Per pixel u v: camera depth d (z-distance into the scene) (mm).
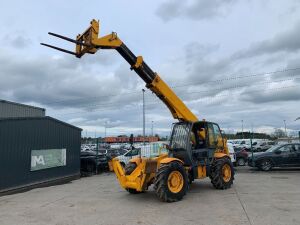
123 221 7738
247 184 13219
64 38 9914
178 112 12180
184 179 10266
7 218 8453
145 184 10570
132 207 9344
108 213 8656
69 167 18578
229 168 12414
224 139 13406
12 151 14141
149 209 8977
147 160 10617
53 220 8070
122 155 21312
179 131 11906
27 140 15156
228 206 8969
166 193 9758
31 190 14039
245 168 20844
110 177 18422
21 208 9742
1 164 13461
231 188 12203
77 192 12703
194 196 10727
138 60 11156
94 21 10312
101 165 21219
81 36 10617
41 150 16125
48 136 16797
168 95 11961
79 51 10625
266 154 19078
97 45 10297
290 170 19188
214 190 11875
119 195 11562
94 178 18281
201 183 13766
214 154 12484
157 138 42156
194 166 11453
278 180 14367
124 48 10914
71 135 19016
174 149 11688
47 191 13406
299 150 18984
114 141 56688
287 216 7684
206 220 7539
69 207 9648
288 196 10273
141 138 41125
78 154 19625
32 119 15547
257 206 8844
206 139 12172
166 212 8531
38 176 15789
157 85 11688
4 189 13523
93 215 8484
